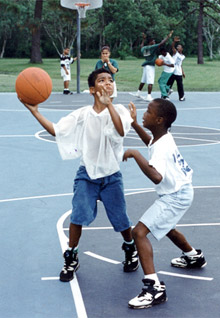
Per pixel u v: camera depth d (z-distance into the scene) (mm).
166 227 4211
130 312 3916
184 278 4543
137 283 4445
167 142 4156
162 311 3934
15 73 38031
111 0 74750
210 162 9672
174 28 75000
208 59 74875
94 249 5242
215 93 23031
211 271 4695
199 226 5984
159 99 4191
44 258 4992
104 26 78625
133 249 4660
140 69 41625
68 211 6566
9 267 4766
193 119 15367
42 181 8125
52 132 4352
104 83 4348
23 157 9836
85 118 4395
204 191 7566
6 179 8227
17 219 6223
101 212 6492
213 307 3994
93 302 4078
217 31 83312
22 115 15250
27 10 70750
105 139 4348
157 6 81312
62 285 4391
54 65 49906
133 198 7148
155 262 4910
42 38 82125
